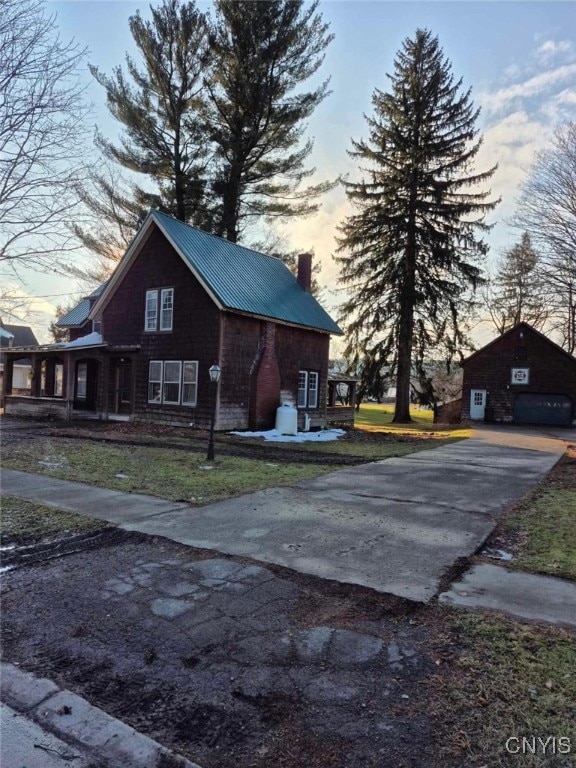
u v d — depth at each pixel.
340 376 24.64
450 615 3.56
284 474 9.23
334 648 3.12
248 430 16.77
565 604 3.78
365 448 14.49
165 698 2.67
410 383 29.27
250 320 16.98
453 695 2.64
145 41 23.77
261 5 23.62
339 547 5.02
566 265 17.38
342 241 28.64
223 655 3.05
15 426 16.25
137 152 24.84
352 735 2.36
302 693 2.68
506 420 29.77
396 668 2.90
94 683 2.81
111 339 19.17
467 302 27.03
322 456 12.27
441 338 27.14
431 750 2.25
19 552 4.82
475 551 4.98
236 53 24.34
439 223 26.95
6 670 2.94
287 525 5.78
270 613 3.58
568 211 17.03
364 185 28.05
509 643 3.18
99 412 19.41
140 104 24.28
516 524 6.05
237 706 2.59
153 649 3.12
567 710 2.52
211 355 15.97
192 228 18.70
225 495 7.27
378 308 27.83
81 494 7.06
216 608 3.66
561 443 17.38
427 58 27.17
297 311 19.27
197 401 16.28
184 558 4.67
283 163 26.31
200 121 25.23
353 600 3.80
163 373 17.28
